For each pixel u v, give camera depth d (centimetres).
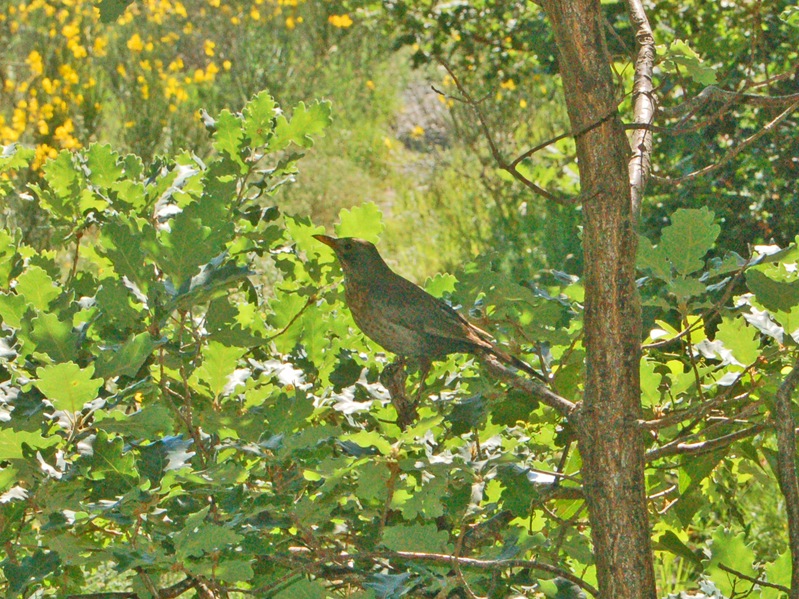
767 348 488
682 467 509
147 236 462
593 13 398
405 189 2552
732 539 527
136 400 586
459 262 2109
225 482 429
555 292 615
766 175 1302
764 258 482
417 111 3041
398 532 407
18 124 2189
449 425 530
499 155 399
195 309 692
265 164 2492
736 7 1330
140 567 439
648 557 404
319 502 469
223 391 531
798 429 499
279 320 602
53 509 411
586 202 405
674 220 477
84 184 653
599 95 399
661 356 612
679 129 409
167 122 2530
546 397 444
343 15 2992
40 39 2559
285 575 447
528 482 445
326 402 552
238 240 627
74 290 548
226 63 2770
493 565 413
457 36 1955
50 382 399
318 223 2380
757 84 451
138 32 2875
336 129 2783
